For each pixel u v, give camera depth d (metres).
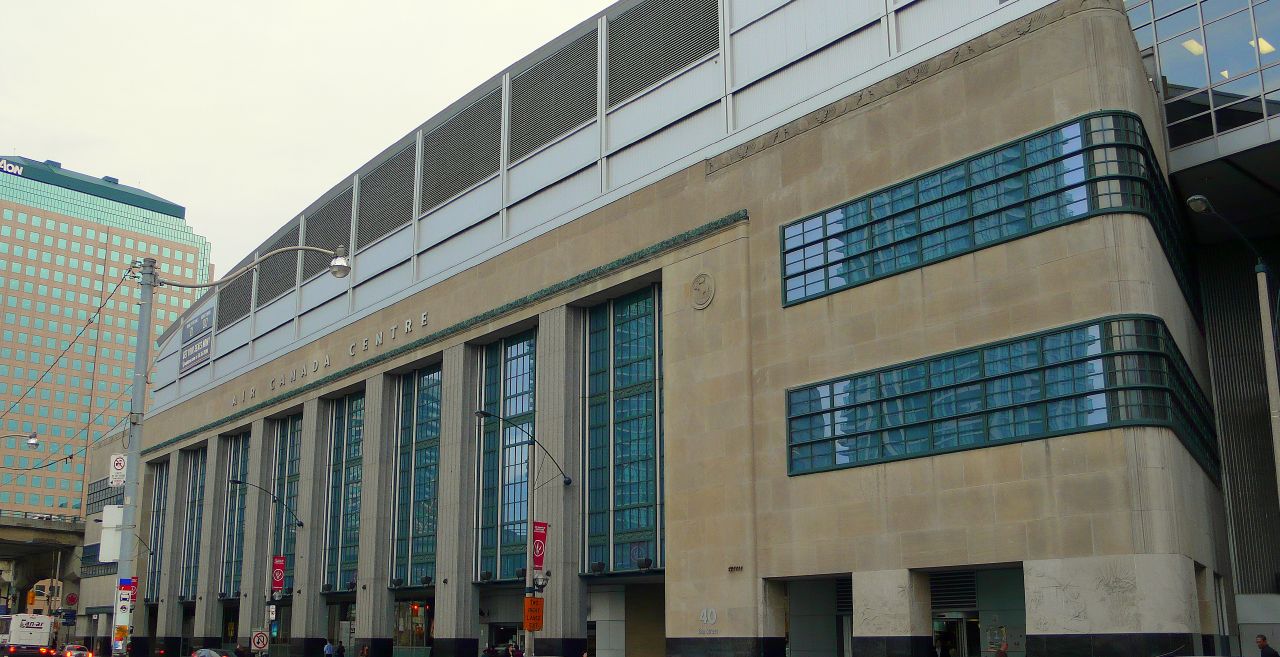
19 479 180.25
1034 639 28.36
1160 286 29.89
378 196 60.81
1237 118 35.28
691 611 37.69
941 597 34.41
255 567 65.62
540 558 39.53
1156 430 27.48
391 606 55.06
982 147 32.16
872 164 35.09
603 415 44.53
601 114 46.44
